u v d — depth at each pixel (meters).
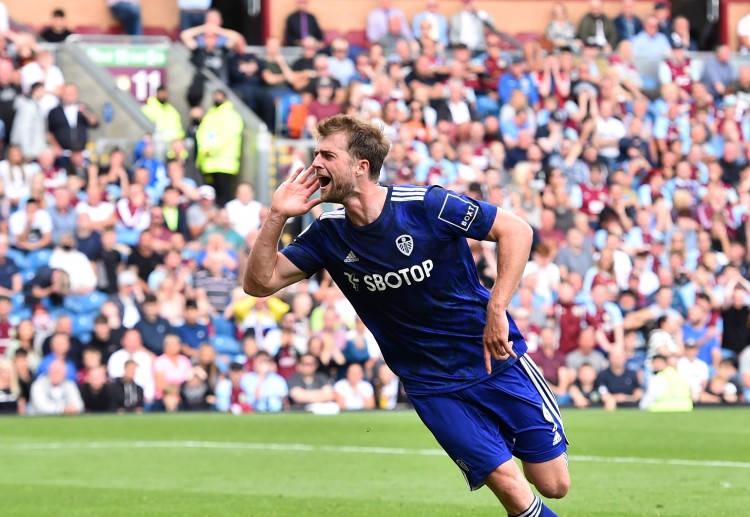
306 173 14.66
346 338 43.16
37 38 55.88
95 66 53.03
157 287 43.62
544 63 57.22
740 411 41.81
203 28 56.47
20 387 40.66
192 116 52.62
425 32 59.31
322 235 14.85
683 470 26.11
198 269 45.44
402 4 63.62
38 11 60.59
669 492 22.89
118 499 22.66
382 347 15.14
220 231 46.81
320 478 25.31
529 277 46.94
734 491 22.98
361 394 43.09
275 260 14.77
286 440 32.41
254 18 63.03
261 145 52.53
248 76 55.41
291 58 58.25
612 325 45.53
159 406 41.66
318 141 14.45
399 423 36.97
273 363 42.94
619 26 63.81
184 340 42.59
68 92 49.59
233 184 52.22
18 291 43.06
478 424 14.80
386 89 54.50
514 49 63.06
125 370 41.19
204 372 42.22
